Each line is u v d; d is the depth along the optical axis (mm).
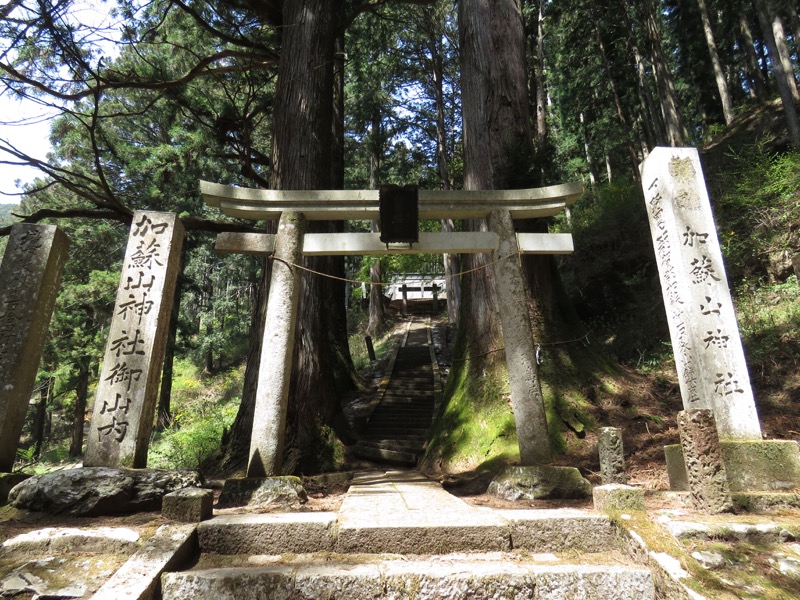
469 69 8375
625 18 16094
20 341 4477
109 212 8922
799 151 9688
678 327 4590
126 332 4480
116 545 3021
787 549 2861
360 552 3119
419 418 10773
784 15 15570
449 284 20203
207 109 10828
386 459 8000
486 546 3160
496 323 7352
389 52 19500
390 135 21797
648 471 5203
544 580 2723
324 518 3301
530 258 7891
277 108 8516
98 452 4180
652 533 2977
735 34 18797
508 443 6270
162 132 17250
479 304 7621
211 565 3004
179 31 11938
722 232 9180
